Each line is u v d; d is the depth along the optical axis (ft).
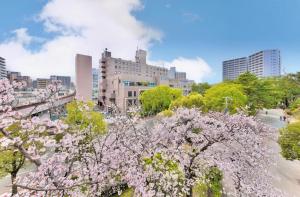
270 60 364.99
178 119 25.41
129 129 21.53
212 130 23.66
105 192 19.20
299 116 84.38
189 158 23.16
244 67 426.10
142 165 18.07
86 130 19.95
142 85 134.41
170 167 19.85
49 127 16.35
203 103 66.13
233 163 22.04
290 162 44.62
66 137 17.11
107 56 154.71
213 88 83.92
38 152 14.92
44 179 13.55
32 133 15.10
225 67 474.49
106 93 132.26
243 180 21.68
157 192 17.30
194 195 27.45
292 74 151.23
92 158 16.57
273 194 21.25
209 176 24.52
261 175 22.29
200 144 24.44
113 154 17.70
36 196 13.07
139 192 16.80
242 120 25.53
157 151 20.15
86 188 15.58
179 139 23.82
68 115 27.43
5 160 21.33
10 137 12.84
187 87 192.13
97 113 33.83
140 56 202.80
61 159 14.60
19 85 15.08
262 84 95.61
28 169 23.91
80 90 107.24
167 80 165.58
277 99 117.80
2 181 33.53
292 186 34.47
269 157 24.66
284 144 38.42
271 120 98.99
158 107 97.04
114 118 22.50
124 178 16.88
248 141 22.82
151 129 24.04
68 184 14.10
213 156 23.18
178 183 20.01
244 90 90.22
